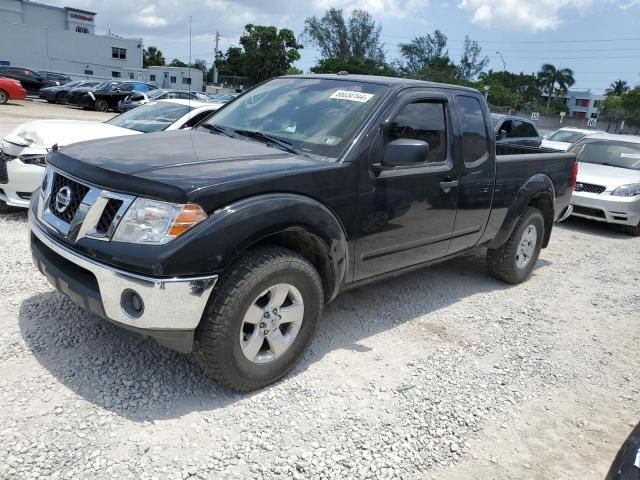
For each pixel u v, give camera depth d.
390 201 3.87
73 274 3.07
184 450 2.76
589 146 10.77
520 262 5.85
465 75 76.62
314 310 3.46
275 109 4.26
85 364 3.38
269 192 3.13
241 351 3.12
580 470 2.98
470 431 3.20
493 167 4.89
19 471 2.49
